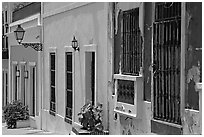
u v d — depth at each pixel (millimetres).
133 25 9828
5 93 21438
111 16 10680
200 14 7781
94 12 11578
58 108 14219
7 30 21438
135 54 9758
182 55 8219
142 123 9500
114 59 10625
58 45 14133
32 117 16844
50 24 14852
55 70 14359
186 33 8141
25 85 17797
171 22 8562
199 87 7770
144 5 9414
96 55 11445
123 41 10211
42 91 15742
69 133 13148
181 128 8281
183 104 8242
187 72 8133
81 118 11430
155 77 9039
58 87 14188
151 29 9156
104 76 11023
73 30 12898
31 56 16922
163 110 8828
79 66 12500
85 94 12078
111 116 10711
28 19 17328
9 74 19922
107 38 10859
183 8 8188
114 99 10484
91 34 11742
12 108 17172
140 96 9500
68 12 13266
